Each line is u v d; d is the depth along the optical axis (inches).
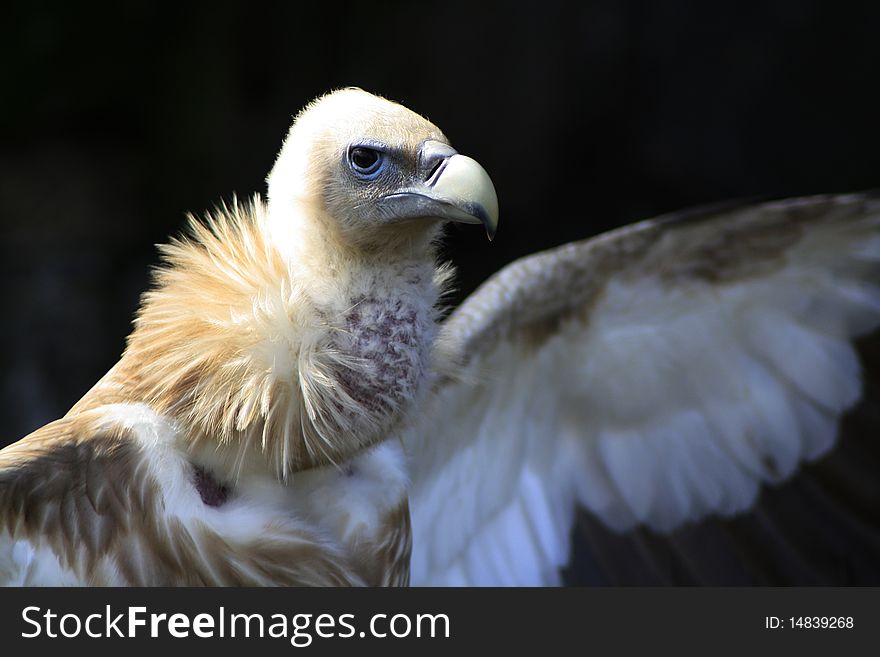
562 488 327.0
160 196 834.2
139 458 214.2
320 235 221.0
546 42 807.7
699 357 312.3
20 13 868.6
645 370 312.3
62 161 856.9
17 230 784.9
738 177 827.4
